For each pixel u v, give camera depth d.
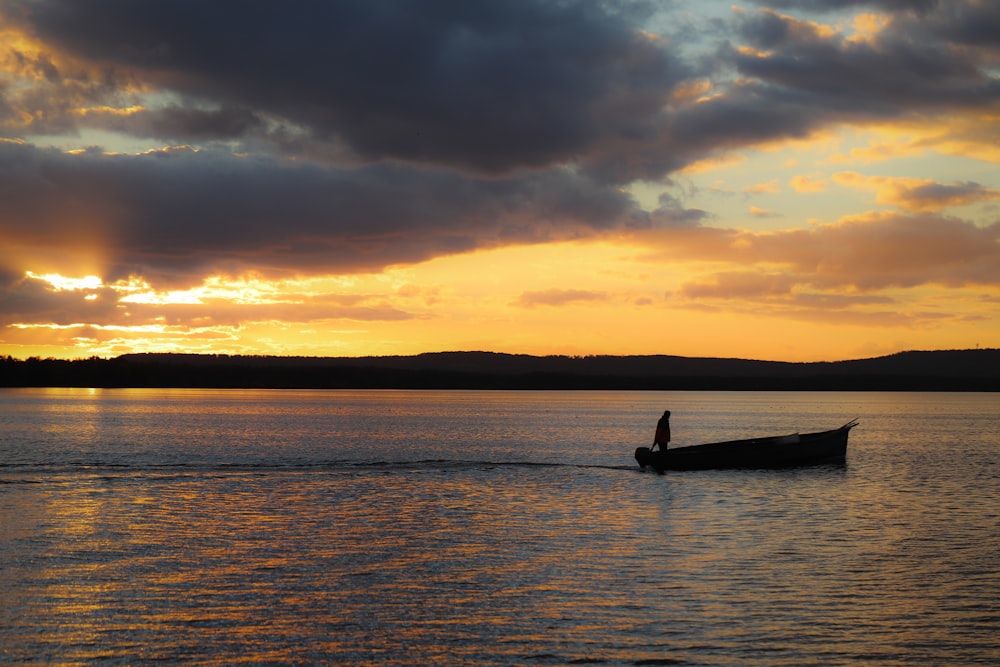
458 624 18.41
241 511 32.50
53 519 30.45
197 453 61.72
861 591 20.97
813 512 32.66
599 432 91.50
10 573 22.52
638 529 28.97
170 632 17.78
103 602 19.81
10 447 66.00
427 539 27.23
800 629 18.19
